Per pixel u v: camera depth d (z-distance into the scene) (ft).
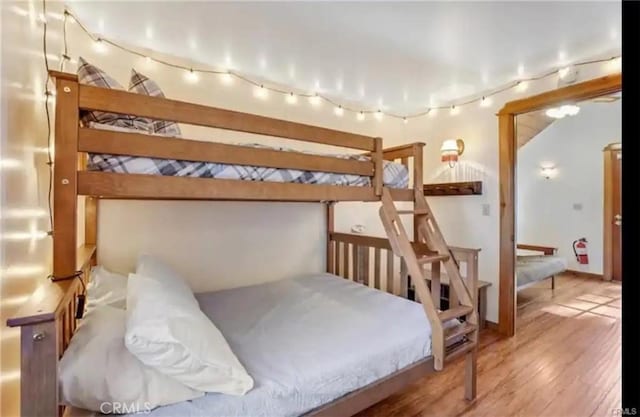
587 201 17.25
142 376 3.63
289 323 6.34
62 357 3.51
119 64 7.91
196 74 8.95
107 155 4.39
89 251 6.42
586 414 6.30
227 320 6.52
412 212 7.38
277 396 4.24
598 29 7.21
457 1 6.28
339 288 8.68
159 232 8.39
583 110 17.21
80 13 6.84
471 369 6.73
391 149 8.55
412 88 10.81
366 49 8.25
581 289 15.05
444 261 7.05
